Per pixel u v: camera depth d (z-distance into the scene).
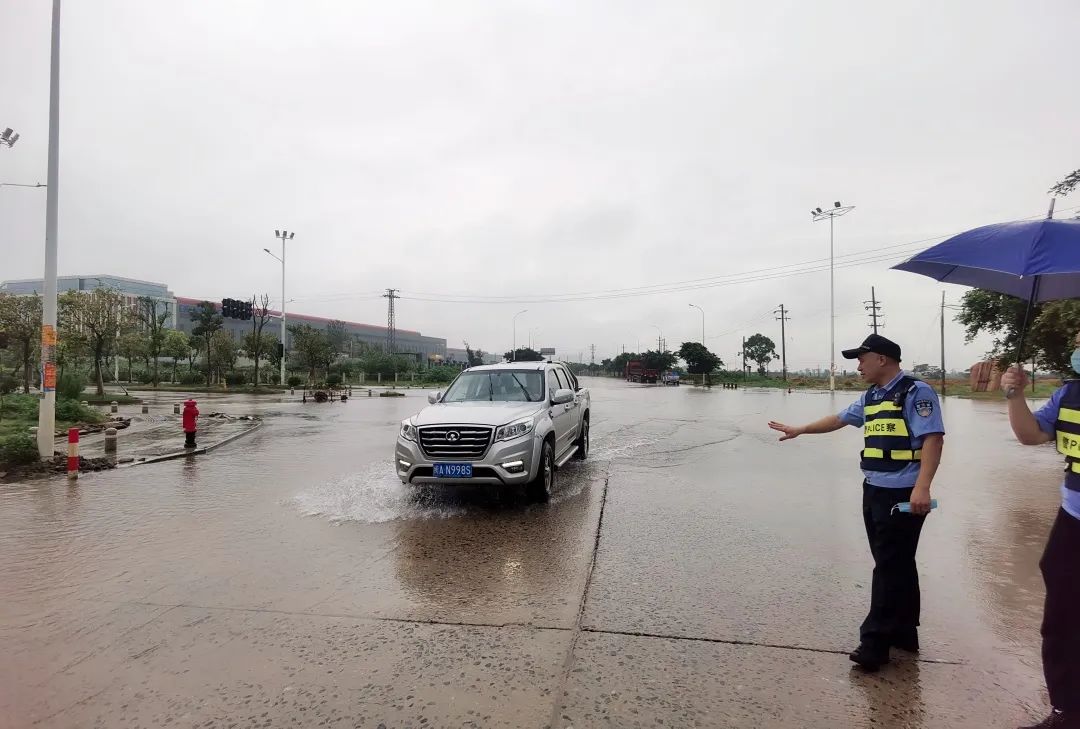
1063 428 2.61
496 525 5.95
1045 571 2.64
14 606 3.98
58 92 9.71
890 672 3.12
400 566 4.74
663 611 3.87
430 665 3.17
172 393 34.94
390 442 12.48
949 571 4.67
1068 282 2.78
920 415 3.10
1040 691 2.95
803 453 10.99
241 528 5.84
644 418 18.66
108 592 4.22
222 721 2.69
